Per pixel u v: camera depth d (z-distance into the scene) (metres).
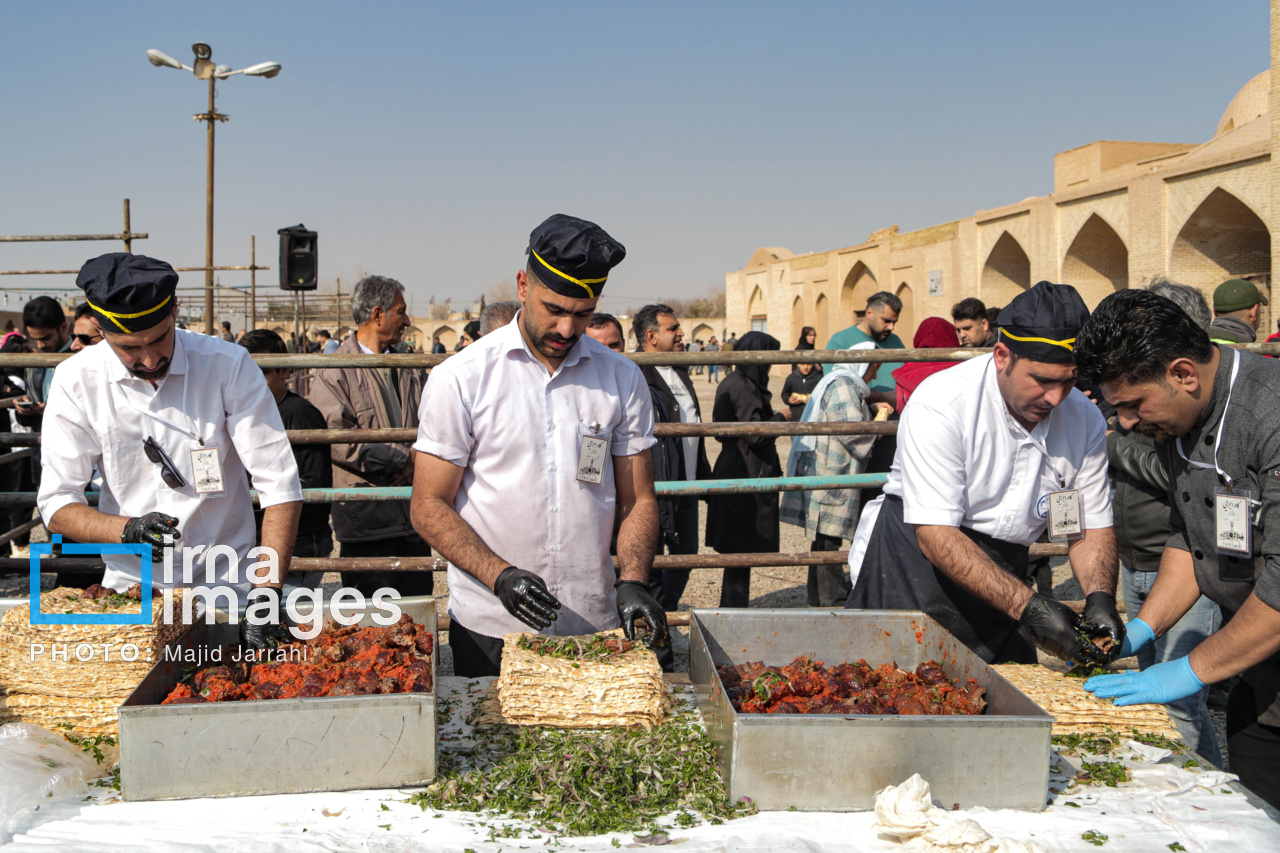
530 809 1.96
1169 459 2.49
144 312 2.29
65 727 2.24
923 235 27.33
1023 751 1.96
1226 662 2.28
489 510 2.69
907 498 2.77
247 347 4.65
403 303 5.09
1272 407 2.20
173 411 2.58
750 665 2.50
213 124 13.33
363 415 4.77
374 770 2.00
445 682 2.68
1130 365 2.17
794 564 4.69
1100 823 1.93
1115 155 23.34
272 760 1.96
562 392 2.68
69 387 2.54
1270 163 14.97
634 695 2.29
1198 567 2.53
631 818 1.92
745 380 5.62
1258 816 1.97
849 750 1.95
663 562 4.65
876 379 7.12
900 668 2.72
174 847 1.77
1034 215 21.94
